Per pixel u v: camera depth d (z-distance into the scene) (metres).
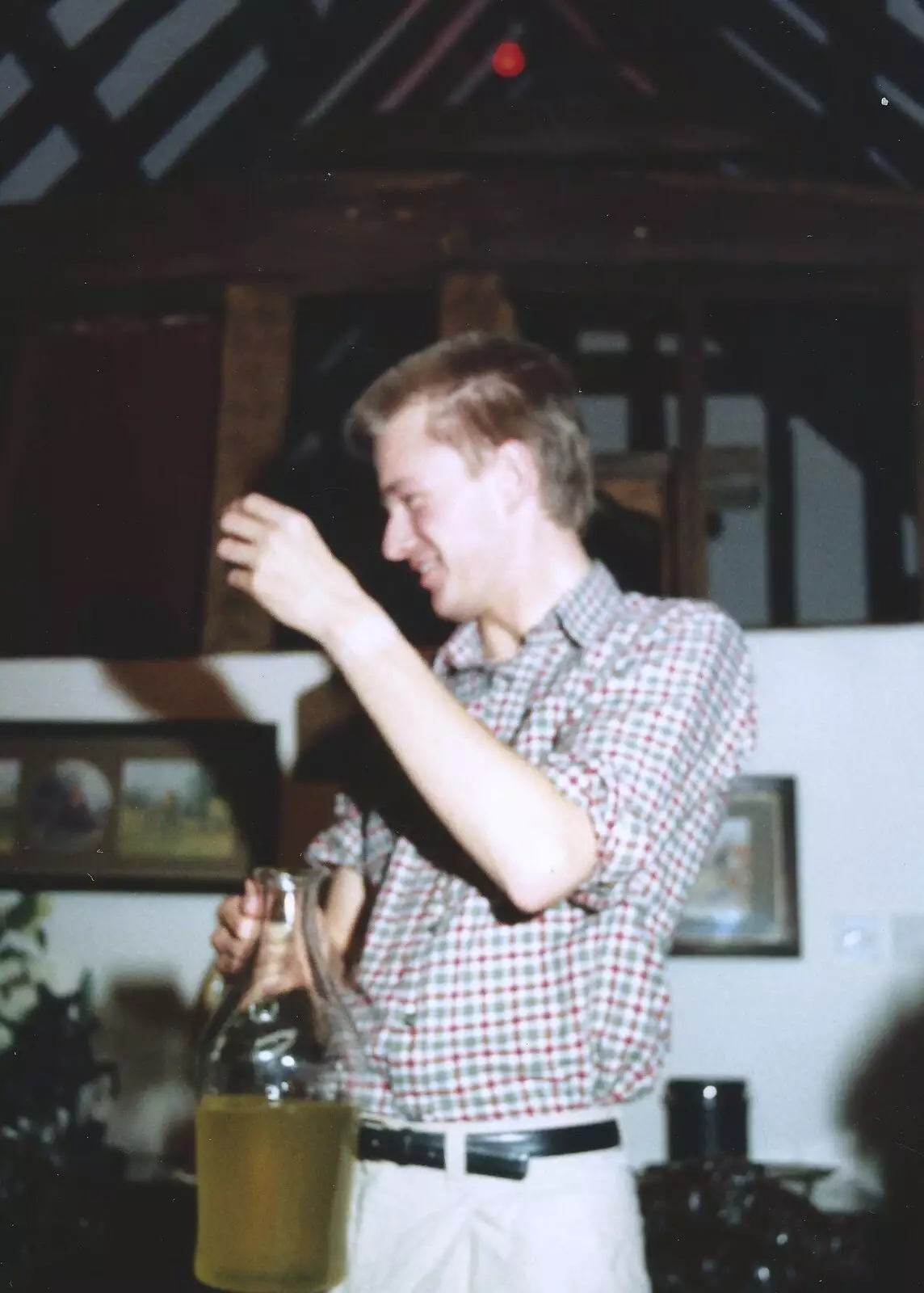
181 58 3.28
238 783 2.50
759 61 3.57
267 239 3.27
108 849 2.51
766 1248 2.00
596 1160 0.96
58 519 3.21
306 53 3.46
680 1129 2.23
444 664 1.20
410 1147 0.96
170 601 3.12
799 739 2.44
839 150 3.54
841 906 2.37
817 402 3.95
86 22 3.08
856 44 3.25
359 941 1.16
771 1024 2.34
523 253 3.21
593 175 3.25
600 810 0.87
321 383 3.78
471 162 3.67
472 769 0.80
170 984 2.45
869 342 3.51
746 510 3.35
